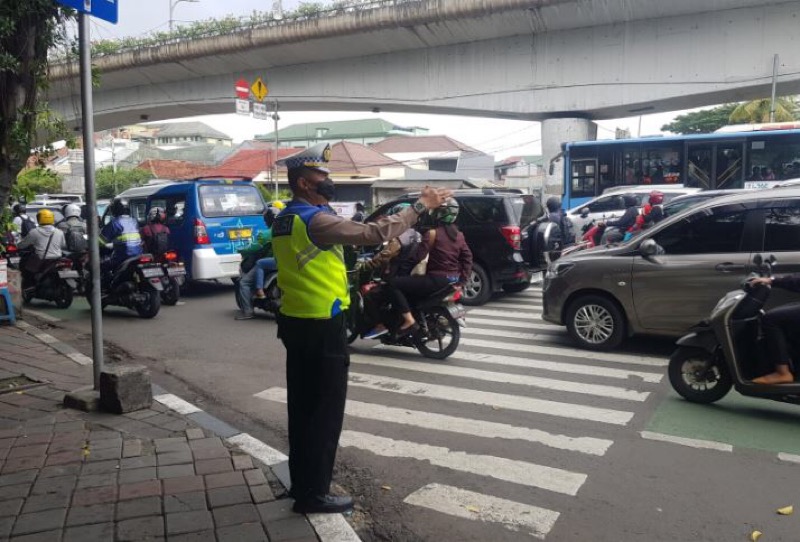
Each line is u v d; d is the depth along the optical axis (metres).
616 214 15.82
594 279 7.23
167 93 30.02
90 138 4.95
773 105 18.83
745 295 5.12
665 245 6.91
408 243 6.94
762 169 16.98
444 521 3.62
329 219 3.30
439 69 23.95
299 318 3.39
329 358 3.42
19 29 5.29
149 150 63.06
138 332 8.94
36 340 7.87
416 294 7.05
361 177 41.69
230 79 28.36
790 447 4.58
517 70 22.61
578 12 20.33
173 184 12.22
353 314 6.14
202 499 3.65
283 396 5.96
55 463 4.13
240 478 3.93
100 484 3.83
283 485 3.88
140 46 27.31
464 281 7.22
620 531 3.48
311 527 3.36
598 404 5.59
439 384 6.25
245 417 5.39
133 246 10.06
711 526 3.51
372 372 6.71
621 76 21.09
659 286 6.84
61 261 10.58
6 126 5.41
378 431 5.03
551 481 4.10
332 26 23.33
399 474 4.25
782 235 6.32
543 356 7.23
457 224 10.65
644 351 7.36
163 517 3.45
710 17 19.62
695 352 5.52
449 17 21.50
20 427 4.80
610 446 4.65
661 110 22.89
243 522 3.40
